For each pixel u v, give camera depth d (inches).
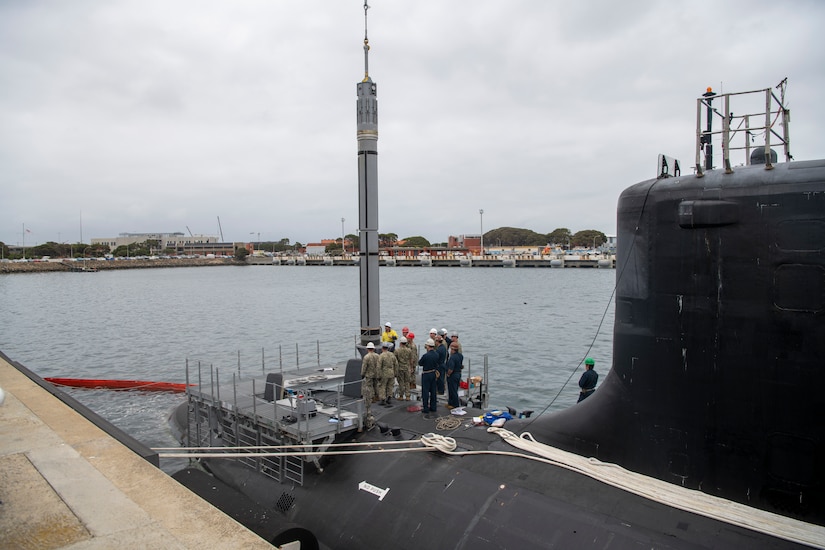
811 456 271.6
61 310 2613.2
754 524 282.7
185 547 165.8
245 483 528.4
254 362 1380.4
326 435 478.3
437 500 387.2
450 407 547.8
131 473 218.2
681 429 317.7
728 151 294.7
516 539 335.6
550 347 1459.2
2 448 244.2
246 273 6717.5
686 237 303.9
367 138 669.3
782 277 272.2
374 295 684.1
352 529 409.1
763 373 282.4
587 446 383.6
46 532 174.2
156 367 1339.8
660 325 320.2
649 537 302.5
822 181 258.7
